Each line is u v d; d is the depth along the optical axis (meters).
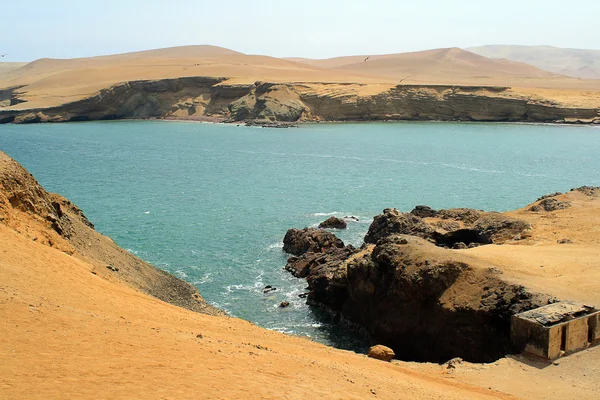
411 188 100.12
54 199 46.09
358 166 122.81
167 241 69.81
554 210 64.88
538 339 32.44
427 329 42.38
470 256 44.78
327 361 27.25
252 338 29.89
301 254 63.81
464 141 161.38
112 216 81.06
